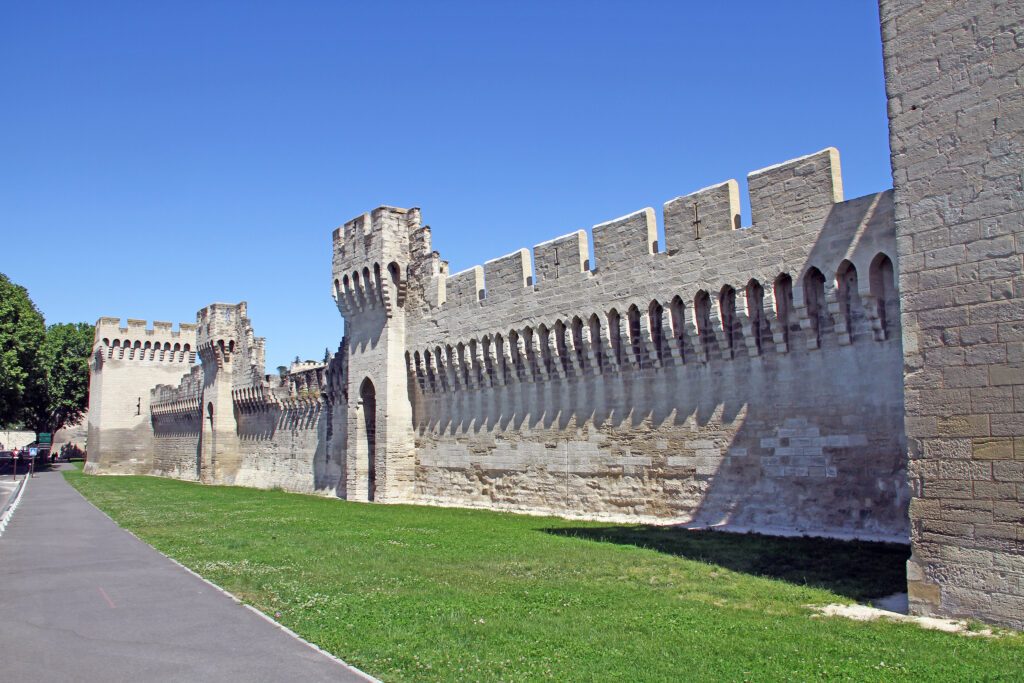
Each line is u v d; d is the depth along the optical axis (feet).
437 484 141.18
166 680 38.17
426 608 52.39
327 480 174.81
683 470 96.27
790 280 84.99
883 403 77.25
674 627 46.88
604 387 108.47
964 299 47.88
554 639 44.37
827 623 47.26
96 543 89.71
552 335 115.14
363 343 156.76
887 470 76.69
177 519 117.39
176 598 57.52
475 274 132.05
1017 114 46.24
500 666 39.50
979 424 46.65
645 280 100.89
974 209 47.85
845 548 71.20
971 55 48.65
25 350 269.23
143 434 306.35
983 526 46.09
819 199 82.12
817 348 83.25
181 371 317.42
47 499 163.63
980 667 37.83
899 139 52.01
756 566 65.87
